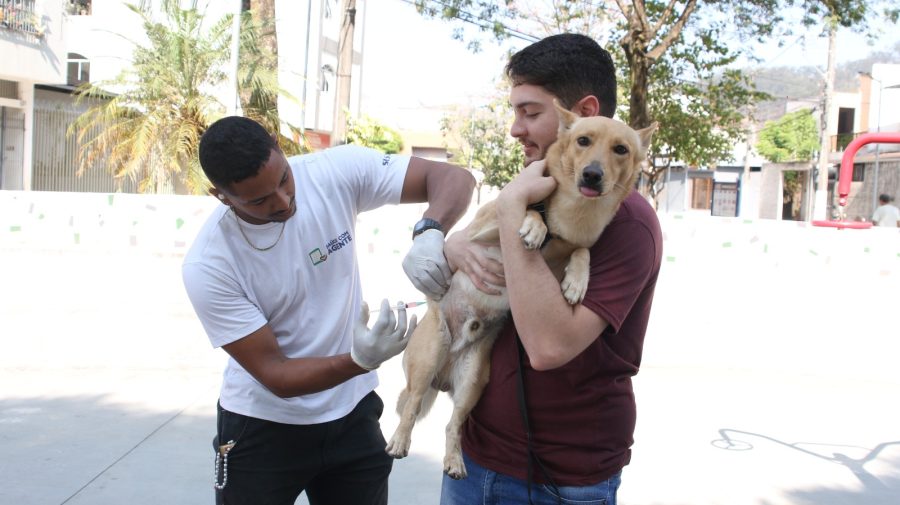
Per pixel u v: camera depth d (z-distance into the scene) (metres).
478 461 2.25
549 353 1.91
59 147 16.55
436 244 2.38
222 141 2.18
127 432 4.80
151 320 6.29
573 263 2.03
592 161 2.04
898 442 4.96
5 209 6.52
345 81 18.91
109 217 6.49
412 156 2.75
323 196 2.55
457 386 2.37
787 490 4.24
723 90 17.98
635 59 14.75
